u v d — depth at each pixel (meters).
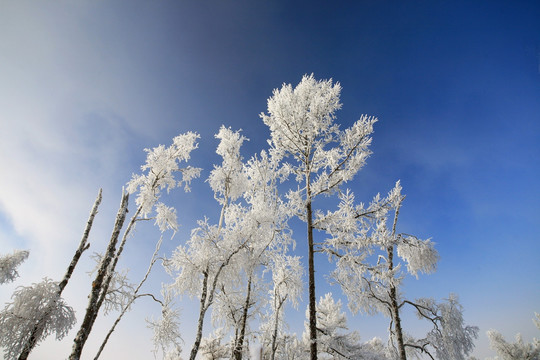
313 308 8.27
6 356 6.37
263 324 13.31
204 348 15.34
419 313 11.57
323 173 9.52
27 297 6.95
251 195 12.42
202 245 10.06
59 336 6.91
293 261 12.34
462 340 10.48
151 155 11.05
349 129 9.14
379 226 9.09
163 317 11.27
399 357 10.79
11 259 14.72
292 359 12.56
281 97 10.27
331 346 9.84
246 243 10.41
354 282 8.82
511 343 20.56
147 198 10.28
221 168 11.88
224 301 11.04
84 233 8.45
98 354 8.77
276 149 10.70
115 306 9.16
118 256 9.25
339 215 8.80
